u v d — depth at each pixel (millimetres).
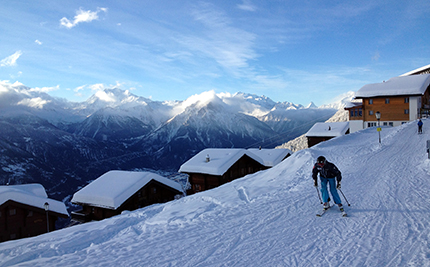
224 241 6062
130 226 9148
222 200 10648
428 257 4531
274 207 8469
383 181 10406
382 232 5754
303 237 5879
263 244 5684
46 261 5855
